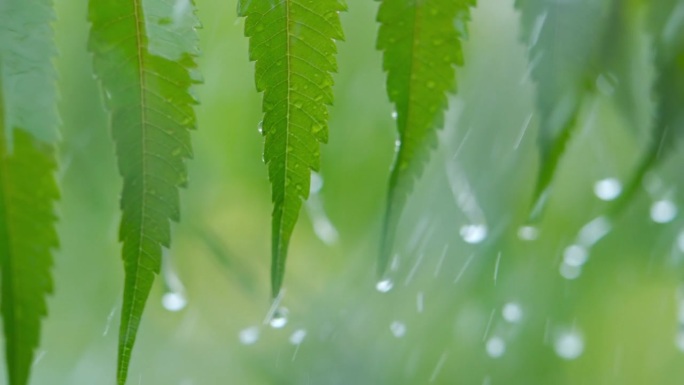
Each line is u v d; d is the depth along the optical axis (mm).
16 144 622
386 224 632
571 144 789
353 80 826
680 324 819
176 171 619
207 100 812
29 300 624
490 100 820
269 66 618
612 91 683
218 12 802
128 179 618
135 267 617
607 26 661
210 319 952
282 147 618
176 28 620
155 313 957
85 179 812
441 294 885
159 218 618
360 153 831
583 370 896
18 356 624
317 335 946
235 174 844
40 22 623
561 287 854
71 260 861
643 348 892
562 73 651
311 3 617
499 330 883
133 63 618
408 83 631
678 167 764
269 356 959
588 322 874
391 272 877
